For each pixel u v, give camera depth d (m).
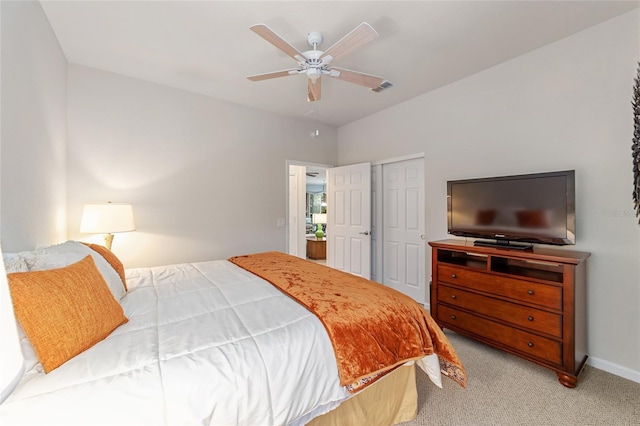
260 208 3.71
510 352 2.07
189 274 2.04
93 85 2.58
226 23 1.97
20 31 1.49
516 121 2.48
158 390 0.84
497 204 2.37
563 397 1.72
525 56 2.41
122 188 2.74
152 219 2.91
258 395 0.97
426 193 3.26
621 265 1.94
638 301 1.88
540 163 2.34
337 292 1.61
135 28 2.03
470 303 2.33
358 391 1.23
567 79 2.18
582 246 2.11
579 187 2.13
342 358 1.19
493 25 2.01
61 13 1.86
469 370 2.02
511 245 2.31
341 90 3.12
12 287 0.85
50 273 1.00
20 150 1.48
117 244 2.74
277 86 3.01
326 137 4.46
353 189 4.09
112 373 0.86
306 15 1.88
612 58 1.97
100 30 2.05
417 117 3.34
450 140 3.01
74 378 0.83
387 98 3.38
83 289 1.06
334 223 4.42
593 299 2.05
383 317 1.39
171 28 2.03
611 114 1.98
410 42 2.22
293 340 1.13
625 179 1.93
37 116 1.73
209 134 3.28
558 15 1.91
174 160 3.04
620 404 1.65
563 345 1.82
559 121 2.23
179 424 0.82
